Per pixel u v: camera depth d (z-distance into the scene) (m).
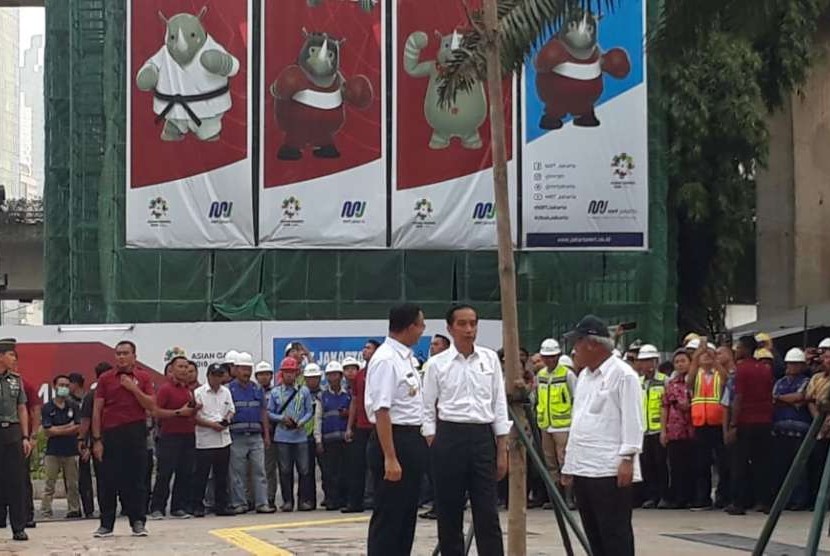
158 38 23.59
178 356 16.73
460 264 24.44
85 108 24.34
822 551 12.35
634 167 24.25
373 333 21.69
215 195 23.61
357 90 23.97
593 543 8.92
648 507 17.17
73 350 20.95
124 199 23.50
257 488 17.20
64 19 25.19
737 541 13.07
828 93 29.16
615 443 8.68
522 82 24.02
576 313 24.48
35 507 18.77
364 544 12.74
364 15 24.06
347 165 23.91
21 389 13.81
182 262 23.77
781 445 16.27
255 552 12.15
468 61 12.93
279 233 23.72
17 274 36.47
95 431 13.65
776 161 29.14
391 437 9.30
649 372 17.31
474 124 24.03
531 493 17.09
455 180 24.03
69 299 24.48
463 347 9.42
